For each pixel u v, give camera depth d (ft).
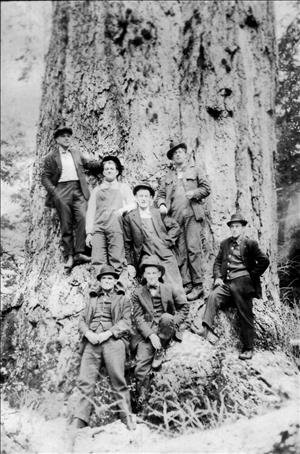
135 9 20.83
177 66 20.67
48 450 13.89
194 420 14.38
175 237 17.61
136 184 19.16
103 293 15.48
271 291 19.63
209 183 19.61
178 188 18.10
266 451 13.07
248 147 20.81
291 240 20.98
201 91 20.77
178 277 16.93
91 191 18.47
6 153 23.49
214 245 18.85
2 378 17.07
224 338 16.76
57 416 15.06
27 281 18.66
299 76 22.50
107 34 20.81
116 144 19.70
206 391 14.52
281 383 15.64
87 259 17.54
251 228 19.81
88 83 20.34
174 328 15.38
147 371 15.01
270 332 17.66
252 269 16.65
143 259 16.85
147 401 14.74
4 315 18.37
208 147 20.26
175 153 18.39
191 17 21.13
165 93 20.36
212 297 16.58
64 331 16.35
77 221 17.71
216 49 21.09
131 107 20.10
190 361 14.66
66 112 20.33
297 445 13.12
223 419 14.52
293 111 22.22
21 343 17.15
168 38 20.85
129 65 20.47
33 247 19.34
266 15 22.85
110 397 14.90
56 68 21.65
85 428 14.43
